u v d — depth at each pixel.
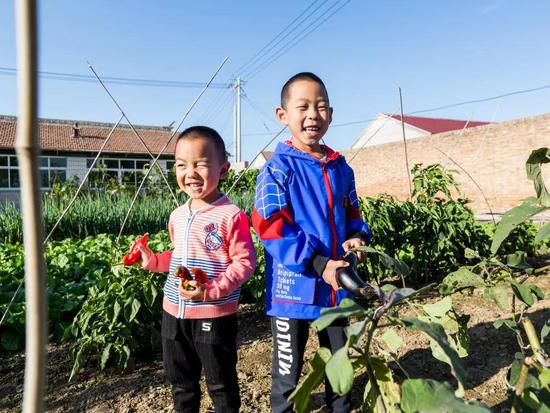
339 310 0.83
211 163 1.96
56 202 10.52
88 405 2.50
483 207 13.92
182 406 2.05
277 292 2.01
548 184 11.43
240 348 3.31
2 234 8.05
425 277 5.29
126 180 14.77
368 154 18.66
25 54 0.42
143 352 3.21
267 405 2.43
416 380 0.77
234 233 1.94
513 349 3.04
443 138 15.29
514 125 13.05
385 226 4.87
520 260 1.38
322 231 1.96
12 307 3.55
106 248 5.89
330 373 0.76
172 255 2.07
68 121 26.36
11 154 21.52
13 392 2.71
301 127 2.00
